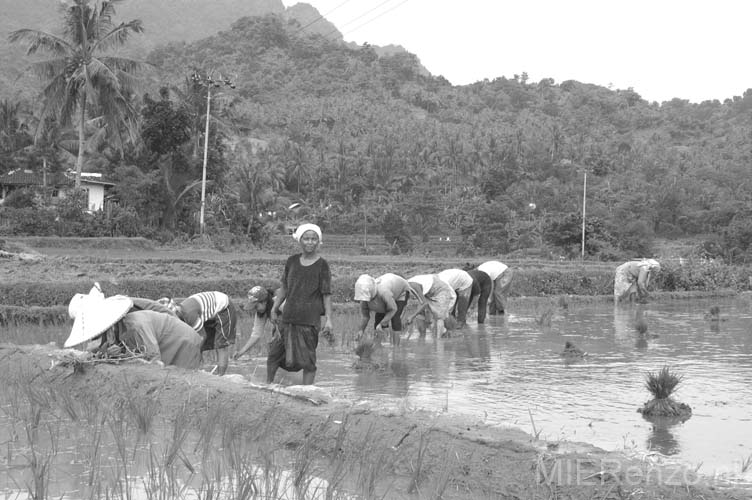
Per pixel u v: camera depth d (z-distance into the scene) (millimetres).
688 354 12602
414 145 131000
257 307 10039
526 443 5121
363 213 93875
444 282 14773
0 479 5125
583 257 57406
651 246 76812
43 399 7469
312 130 150375
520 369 10734
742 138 167750
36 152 52750
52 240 37812
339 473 5219
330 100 178875
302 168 111688
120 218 41969
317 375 10047
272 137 149375
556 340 14391
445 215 94750
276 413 6301
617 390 9133
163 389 7211
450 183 119750
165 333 8500
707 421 7555
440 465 5172
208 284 18078
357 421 5914
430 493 4855
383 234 84438
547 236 62781
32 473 5195
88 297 8461
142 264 24234
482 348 13125
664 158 138500
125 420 6668
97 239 38844
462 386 9297
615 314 21031
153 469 5285
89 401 7375
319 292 8781
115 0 42625
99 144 54000
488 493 4832
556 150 137875
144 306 8820
